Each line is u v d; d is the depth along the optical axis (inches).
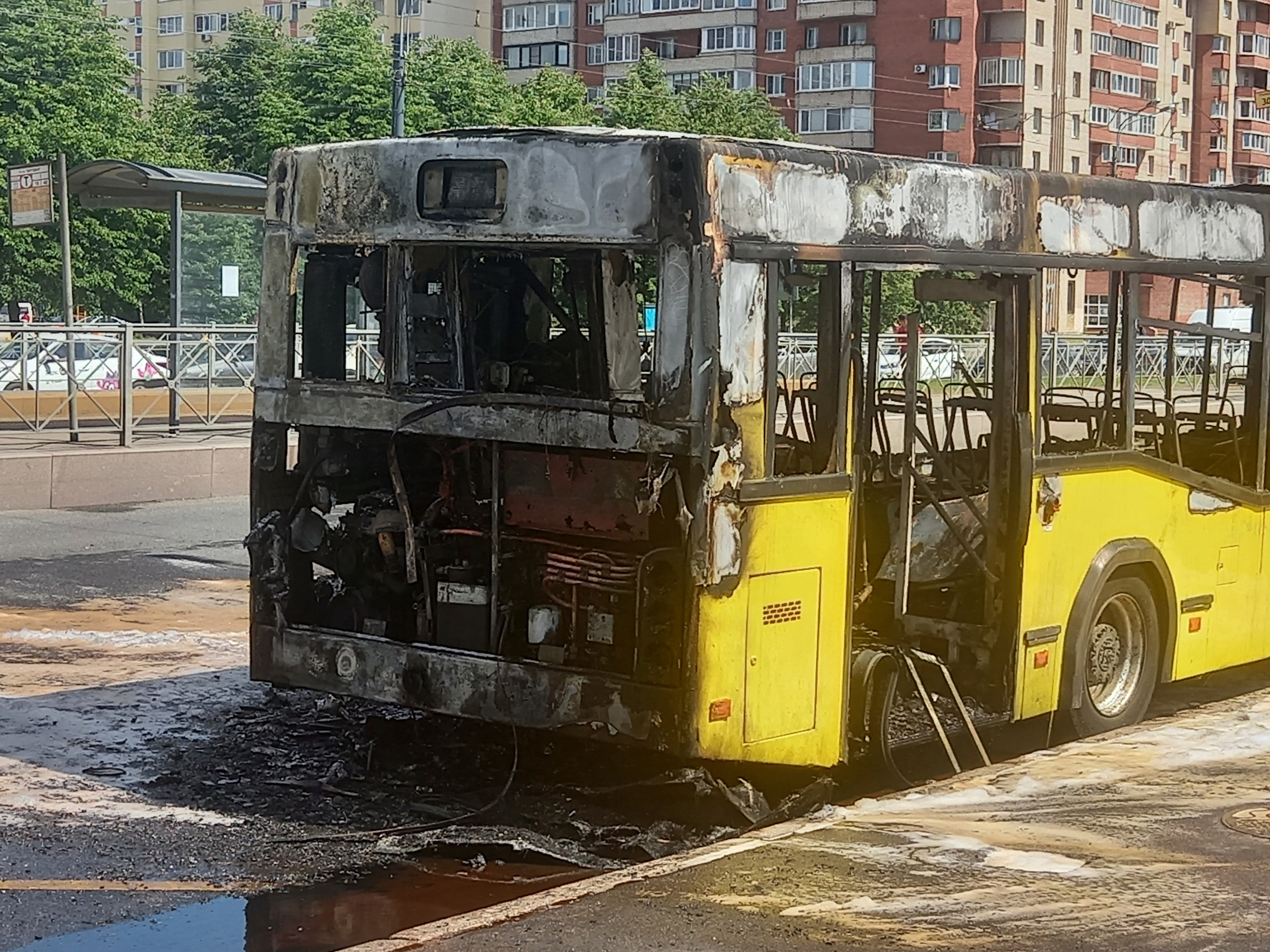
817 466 269.7
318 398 290.7
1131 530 335.3
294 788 285.1
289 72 2135.8
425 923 219.5
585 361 273.4
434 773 296.4
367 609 292.7
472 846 256.7
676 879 221.3
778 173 256.1
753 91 2588.6
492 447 270.5
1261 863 231.5
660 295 249.8
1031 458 304.0
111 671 370.0
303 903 227.0
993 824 251.9
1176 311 344.8
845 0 3225.9
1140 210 331.3
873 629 319.9
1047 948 195.9
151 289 1937.7
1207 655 361.1
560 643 264.7
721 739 251.3
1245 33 3882.9
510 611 271.3
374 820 269.0
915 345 296.5
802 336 269.6
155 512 633.6
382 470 292.0
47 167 815.1
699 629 247.3
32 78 1953.7
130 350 687.7
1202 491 354.0
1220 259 354.9
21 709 333.7
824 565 267.0
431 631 280.5
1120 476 330.6
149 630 415.8
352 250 295.9
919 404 326.3
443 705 275.0
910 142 3193.9
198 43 4343.0
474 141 269.4
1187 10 3762.3
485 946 194.2
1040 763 292.2
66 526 589.0
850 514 271.4
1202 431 357.4
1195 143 3843.5
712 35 3444.9
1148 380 339.9
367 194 283.1
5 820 261.7
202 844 253.0
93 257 1883.6
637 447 251.8
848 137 3253.0
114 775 290.0
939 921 204.7
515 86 2420.0
